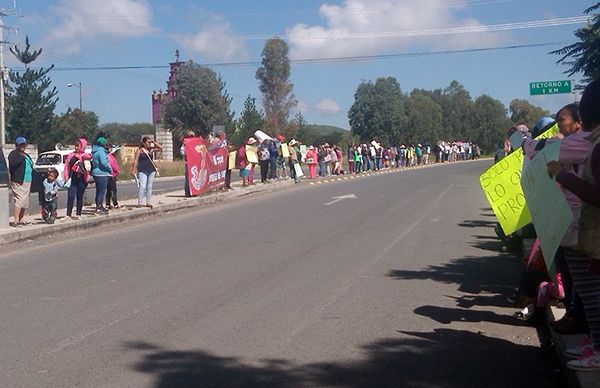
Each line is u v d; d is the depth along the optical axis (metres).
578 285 5.29
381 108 77.69
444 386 5.59
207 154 22.89
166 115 62.81
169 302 8.30
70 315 7.76
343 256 11.32
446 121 92.50
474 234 13.84
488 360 6.20
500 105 97.69
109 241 13.65
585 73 13.29
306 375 5.81
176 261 11.07
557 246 5.35
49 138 43.56
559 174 4.79
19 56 42.88
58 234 14.72
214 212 19.12
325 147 39.84
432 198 22.61
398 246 12.33
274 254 11.59
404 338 6.83
